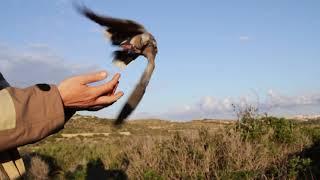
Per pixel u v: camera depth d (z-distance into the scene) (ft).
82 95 5.41
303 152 32.14
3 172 6.14
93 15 5.62
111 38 5.82
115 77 5.52
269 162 30.35
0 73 6.04
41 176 40.50
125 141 48.70
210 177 29.78
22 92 5.20
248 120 37.19
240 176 28.02
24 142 5.11
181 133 35.78
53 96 5.27
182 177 30.37
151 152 34.32
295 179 25.43
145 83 5.79
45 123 5.16
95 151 50.98
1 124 4.96
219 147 32.55
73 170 42.24
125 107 5.63
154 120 107.55
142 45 5.90
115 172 36.60
